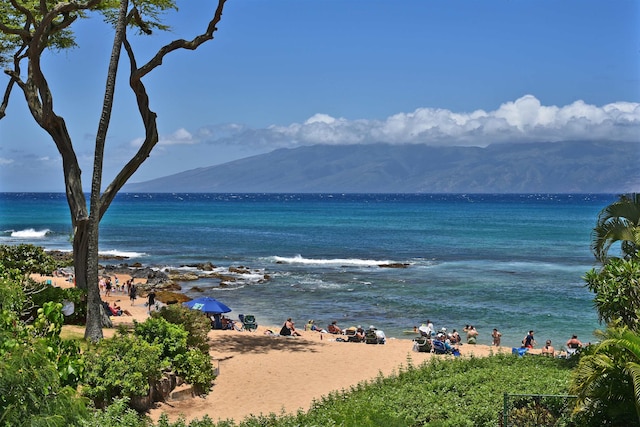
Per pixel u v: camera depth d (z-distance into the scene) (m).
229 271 59.34
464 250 78.06
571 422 13.02
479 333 35.75
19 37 27.58
